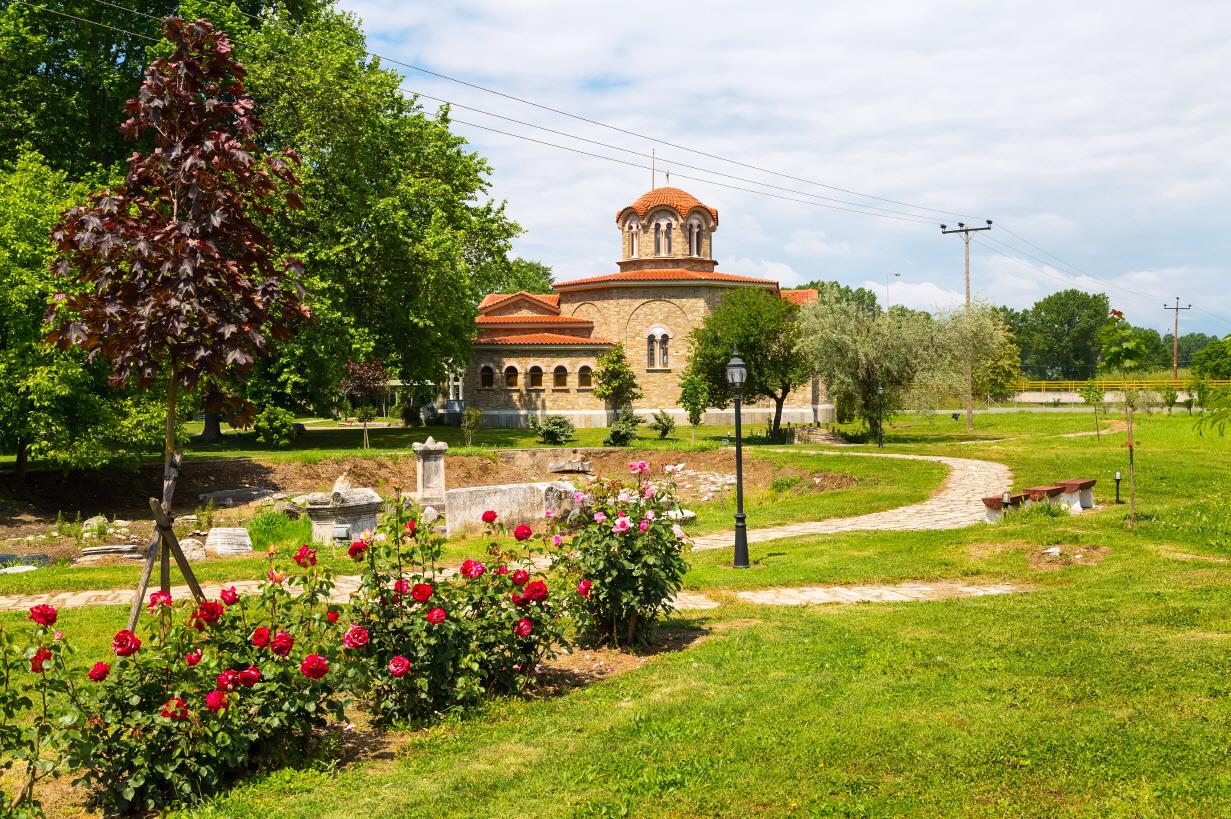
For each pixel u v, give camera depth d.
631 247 64.50
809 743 6.68
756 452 36.41
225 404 8.20
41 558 18.16
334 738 6.87
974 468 30.39
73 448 24.50
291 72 36.94
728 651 9.35
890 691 7.84
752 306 47.50
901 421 64.31
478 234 45.62
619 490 9.80
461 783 6.17
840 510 23.22
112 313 7.12
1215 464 28.94
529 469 37.06
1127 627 9.72
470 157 46.69
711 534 20.12
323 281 35.31
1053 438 42.66
